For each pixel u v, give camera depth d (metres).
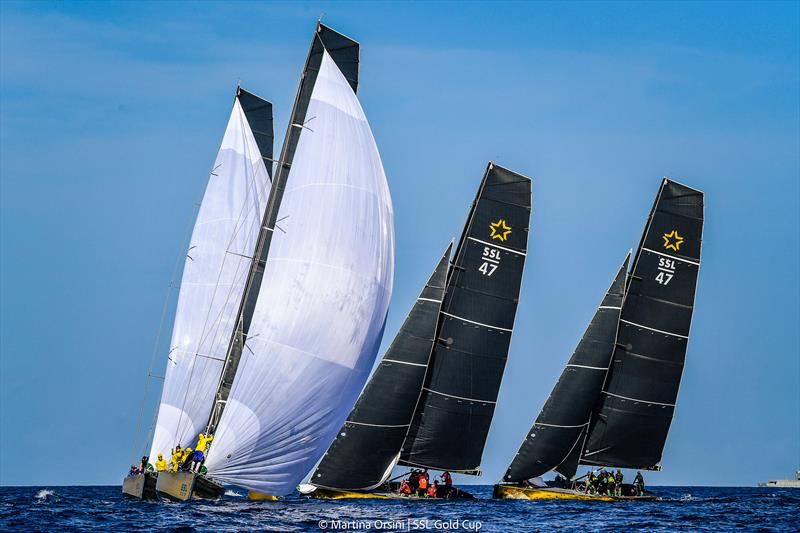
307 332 174.12
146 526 154.75
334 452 199.62
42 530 150.75
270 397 173.00
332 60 184.38
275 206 191.75
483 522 168.62
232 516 165.62
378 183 184.25
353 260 178.50
